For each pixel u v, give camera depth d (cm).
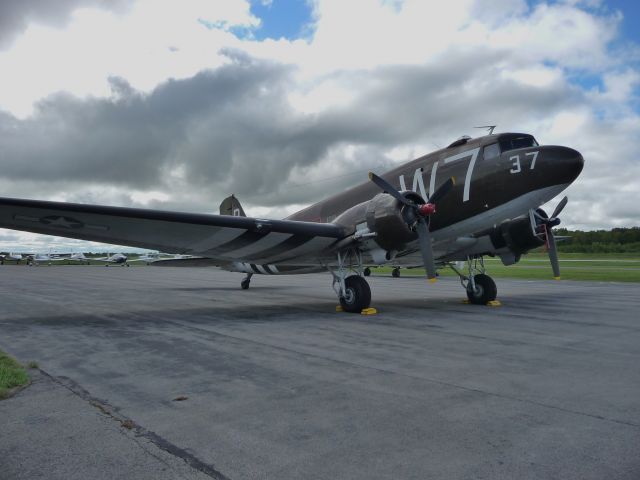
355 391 439
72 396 424
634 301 1332
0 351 629
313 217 1412
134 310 1147
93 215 839
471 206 1017
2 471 274
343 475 269
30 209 799
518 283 2211
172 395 427
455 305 1233
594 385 458
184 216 884
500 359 577
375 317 990
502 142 1005
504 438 322
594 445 309
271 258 1194
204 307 1220
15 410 384
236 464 284
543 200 971
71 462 286
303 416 370
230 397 421
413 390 442
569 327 838
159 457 294
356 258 1107
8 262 9344
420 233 966
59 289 1922
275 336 751
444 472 272
